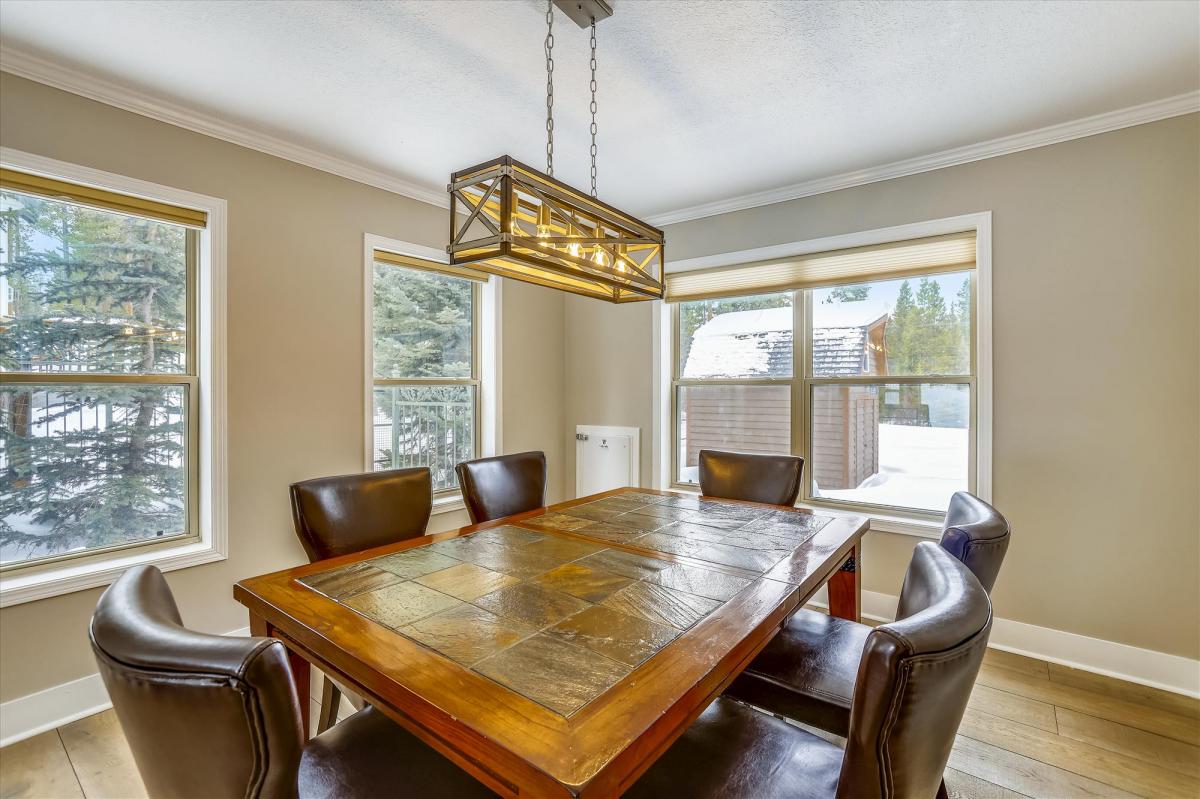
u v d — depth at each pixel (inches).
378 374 126.1
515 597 52.0
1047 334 99.7
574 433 166.6
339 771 43.9
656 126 98.7
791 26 71.4
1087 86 85.1
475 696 35.3
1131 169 92.6
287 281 106.7
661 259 75.4
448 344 140.9
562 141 104.2
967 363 113.0
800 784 42.2
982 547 53.2
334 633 44.6
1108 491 95.0
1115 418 94.3
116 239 90.1
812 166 115.7
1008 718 82.0
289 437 107.2
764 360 138.1
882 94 87.7
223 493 98.0
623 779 30.4
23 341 82.1
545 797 28.5
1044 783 68.7
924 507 117.6
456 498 139.7
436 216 133.7
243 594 54.1
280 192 105.8
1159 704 85.5
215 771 28.7
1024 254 101.7
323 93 87.6
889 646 30.1
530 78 83.6
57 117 80.7
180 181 92.8
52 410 84.9
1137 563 92.8
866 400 124.6
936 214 110.5
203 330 97.7
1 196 79.8
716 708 51.7
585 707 34.0
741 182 124.7
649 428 151.7
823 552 66.7
